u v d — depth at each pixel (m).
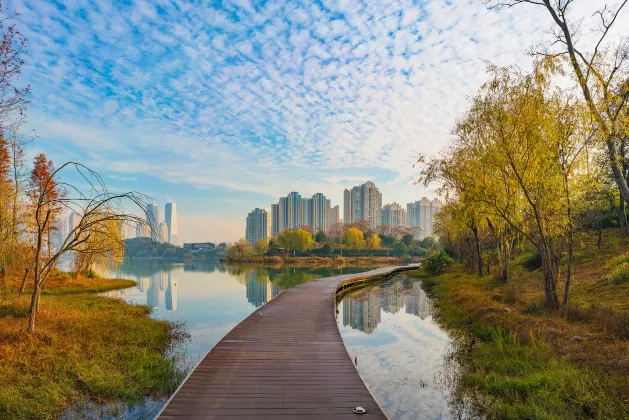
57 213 14.84
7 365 7.32
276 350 9.01
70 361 8.02
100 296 20.11
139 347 9.95
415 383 8.07
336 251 96.06
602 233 23.62
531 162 11.75
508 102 11.66
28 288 20.30
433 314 16.81
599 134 10.52
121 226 11.73
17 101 9.59
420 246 109.69
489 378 7.73
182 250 148.00
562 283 16.03
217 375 7.19
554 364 7.60
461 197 18.06
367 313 17.48
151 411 6.49
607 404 5.87
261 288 30.02
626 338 8.30
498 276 20.14
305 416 5.45
